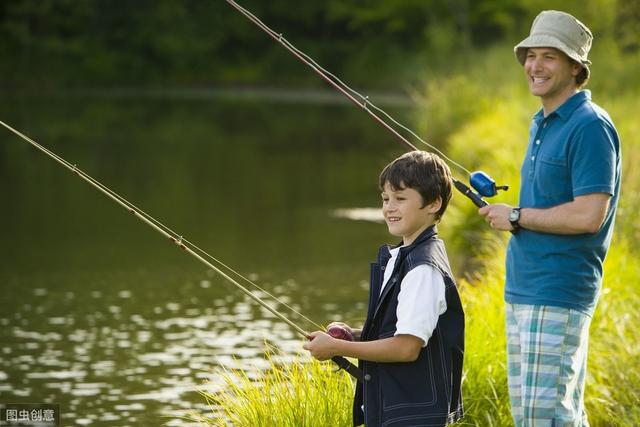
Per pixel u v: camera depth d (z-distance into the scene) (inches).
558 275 193.2
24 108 1892.2
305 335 186.9
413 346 177.8
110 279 533.6
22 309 468.8
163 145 1316.4
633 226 402.9
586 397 264.2
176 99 2293.3
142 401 333.4
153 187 908.0
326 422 227.3
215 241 639.1
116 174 1003.3
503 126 732.7
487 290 317.7
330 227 689.6
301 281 519.8
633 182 453.1
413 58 2329.0
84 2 2743.6
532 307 195.0
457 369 184.2
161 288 510.9
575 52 194.5
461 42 1979.6
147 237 660.1
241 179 962.1
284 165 1080.8
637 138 544.1
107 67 2709.2
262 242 633.6
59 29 2758.4
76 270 556.7
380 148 1247.5
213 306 471.5
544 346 193.6
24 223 716.0
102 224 712.4
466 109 1007.6
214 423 256.4
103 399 336.5
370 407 185.0
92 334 423.2
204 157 1169.4
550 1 1343.5
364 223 704.4
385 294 183.6
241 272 544.1
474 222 511.2
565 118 194.5
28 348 402.9
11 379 361.1
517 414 202.4
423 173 184.2
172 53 2787.9
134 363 378.6
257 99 2327.8
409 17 2591.0
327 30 2920.8
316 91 2667.3
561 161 193.5
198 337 415.5
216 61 2847.0
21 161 1115.3
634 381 267.3
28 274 546.3
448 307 182.7
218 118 1769.2
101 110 1904.5
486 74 1143.0
